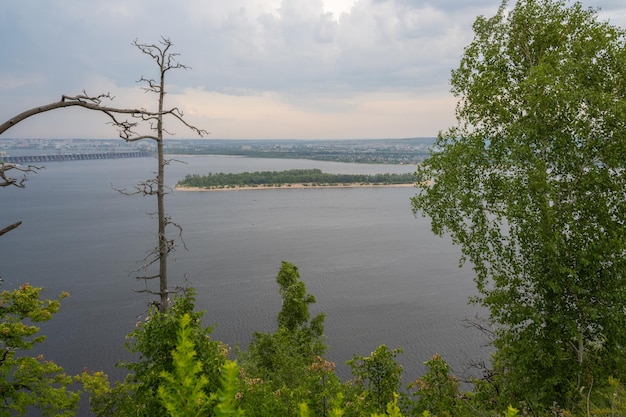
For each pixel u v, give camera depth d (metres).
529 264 15.46
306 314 31.75
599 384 13.72
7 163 7.54
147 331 9.71
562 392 14.51
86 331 66.69
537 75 14.59
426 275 96.12
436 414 12.96
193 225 162.62
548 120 15.03
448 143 17.89
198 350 9.40
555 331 14.95
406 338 63.19
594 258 13.94
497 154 16.48
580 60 15.77
